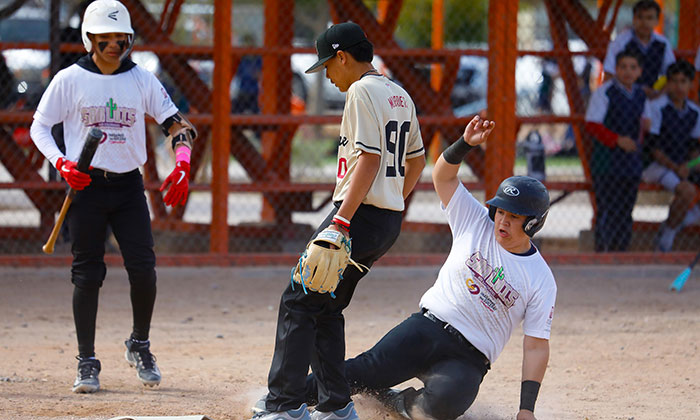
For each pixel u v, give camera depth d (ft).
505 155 96.63
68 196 51.39
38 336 69.82
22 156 101.86
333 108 246.06
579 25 109.09
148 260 53.36
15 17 168.45
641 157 100.01
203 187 97.60
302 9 230.07
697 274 99.30
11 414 47.37
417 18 225.15
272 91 114.21
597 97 98.94
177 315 78.64
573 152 209.46
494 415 50.08
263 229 108.06
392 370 44.52
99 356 63.46
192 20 212.02
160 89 53.67
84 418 46.93
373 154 40.09
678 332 74.95
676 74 101.96
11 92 112.68
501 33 95.45
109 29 50.31
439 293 45.27
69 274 93.40
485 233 44.57
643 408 52.42
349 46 42.16
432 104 106.93
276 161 109.50
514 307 43.52
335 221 39.86
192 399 52.06
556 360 65.05
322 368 43.19
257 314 79.87
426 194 183.42
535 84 206.28
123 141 51.90
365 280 96.07
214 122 95.81
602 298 89.10
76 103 51.34
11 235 100.78
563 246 120.37
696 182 103.91
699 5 115.24
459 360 44.37
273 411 42.11
